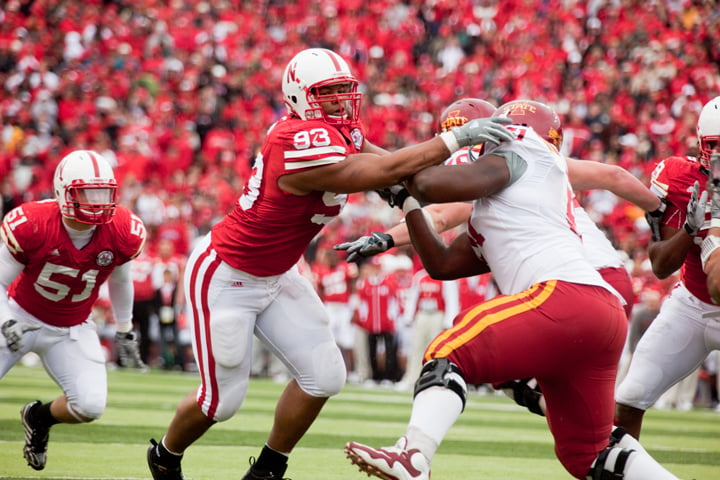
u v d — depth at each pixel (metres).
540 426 29.61
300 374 15.33
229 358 14.90
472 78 60.81
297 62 14.12
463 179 12.29
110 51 64.81
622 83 56.47
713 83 55.50
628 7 60.72
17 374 39.34
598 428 12.73
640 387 17.31
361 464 11.43
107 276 17.66
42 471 17.50
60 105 60.31
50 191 55.50
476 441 25.14
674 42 57.12
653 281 41.62
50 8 66.44
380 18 67.56
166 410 28.89
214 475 17.86
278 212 14.21
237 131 60.69
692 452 23.84
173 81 63.25
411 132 59.41
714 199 13.49
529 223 12.52
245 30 67.75
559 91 58.12
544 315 12.01
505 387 14.65
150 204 51.88
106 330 47.62
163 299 46.50
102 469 17.89
